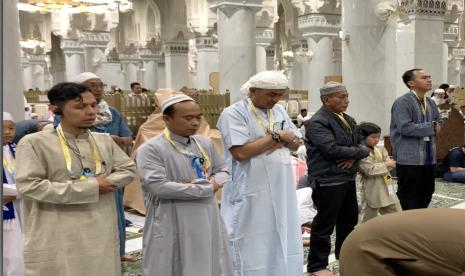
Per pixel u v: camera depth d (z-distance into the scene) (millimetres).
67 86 2260
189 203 2510
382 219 1857
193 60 23406
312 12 14148
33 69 23391
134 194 5781
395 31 7352
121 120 4242
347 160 3463
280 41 24250
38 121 3365
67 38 16500
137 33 20625
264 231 3021
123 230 4039
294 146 3127
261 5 8984
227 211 3145
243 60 8867
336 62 17875
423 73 4191
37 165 2188
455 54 19109
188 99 2547
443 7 8375
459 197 6156
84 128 2311
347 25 7477
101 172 2318
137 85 7777
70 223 2199
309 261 3668
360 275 1838
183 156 2549
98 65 16016
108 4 12617
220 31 8938
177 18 18250
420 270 1746
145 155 2482
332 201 3494
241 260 3041
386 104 7379
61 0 11797
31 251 2174
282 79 3031
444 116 7441
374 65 7320
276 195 3031
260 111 3098
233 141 2990
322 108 3553
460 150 7203
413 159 4180
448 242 1674
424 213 1796
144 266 2539
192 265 2486
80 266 2191
